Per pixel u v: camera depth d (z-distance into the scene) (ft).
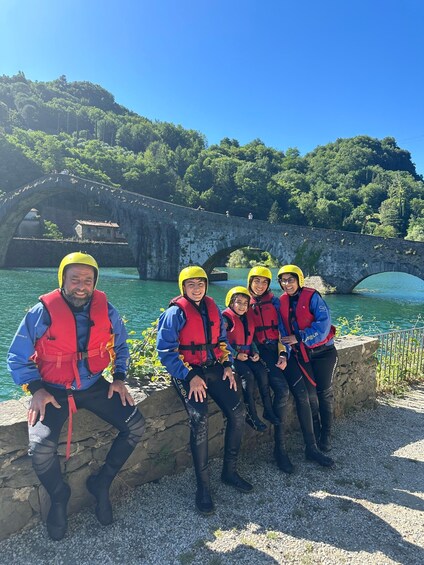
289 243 126.21
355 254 115.96
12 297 90.38
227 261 271.90
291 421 15.76
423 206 431.43
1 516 8.85
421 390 22.76
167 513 10.36
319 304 13.38
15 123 440.04
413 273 107.14
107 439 10.55
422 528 10.20
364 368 18.74
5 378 39.06
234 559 8.80
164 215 149.28
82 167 307.58
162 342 11.13
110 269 197.98
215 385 11.62
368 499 11.44
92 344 9.56
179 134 590.55
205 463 10.70
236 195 379.96
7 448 8.78
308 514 10.61
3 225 179.11
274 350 13.65
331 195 461.78
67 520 9.70
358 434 16.03
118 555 8.77
